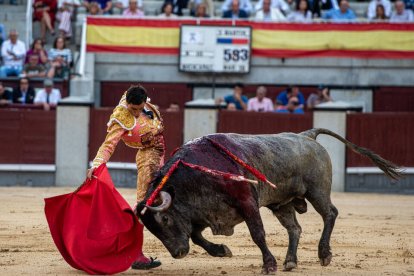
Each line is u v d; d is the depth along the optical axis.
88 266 14.23
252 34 36.78
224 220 14.06
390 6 38.16
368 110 37.22
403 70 37.03
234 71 36.66
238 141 14.52
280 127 32.75
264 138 14.99
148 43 36.97
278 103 34.78
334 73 37.09
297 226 15.65
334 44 36.84
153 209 13.25
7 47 35.97
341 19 37.59
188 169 13.88
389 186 33.06
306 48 36.88
